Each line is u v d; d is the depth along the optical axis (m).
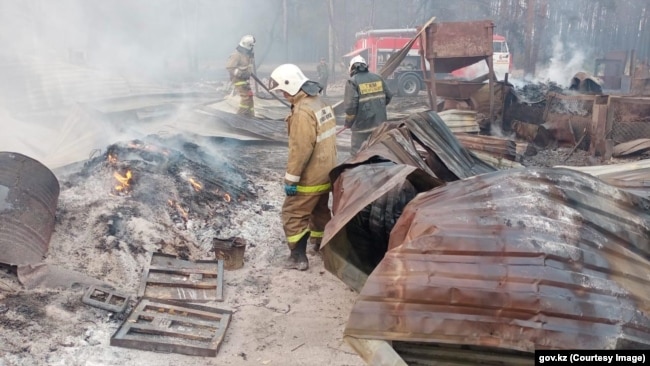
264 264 4.88
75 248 4.37
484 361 2.86
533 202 2.90
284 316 3.99
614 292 2.60
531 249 2.69
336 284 4.54
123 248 4.45
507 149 7.57
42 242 4.13
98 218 4.68
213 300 4.14
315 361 3.45
